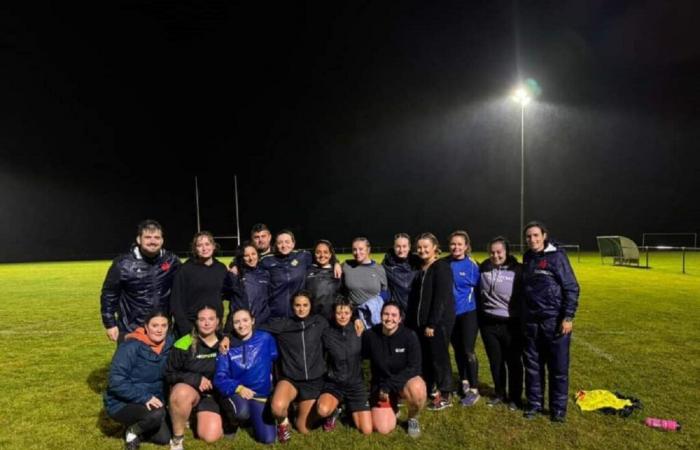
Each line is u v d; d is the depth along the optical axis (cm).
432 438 407
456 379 560
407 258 503
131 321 450
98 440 413
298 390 425
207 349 418
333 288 493
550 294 429
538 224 435
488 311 471
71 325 870
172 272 459
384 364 429
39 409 477
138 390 398
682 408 458
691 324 808
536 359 443
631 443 391
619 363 595
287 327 436
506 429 420
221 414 435
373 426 425
